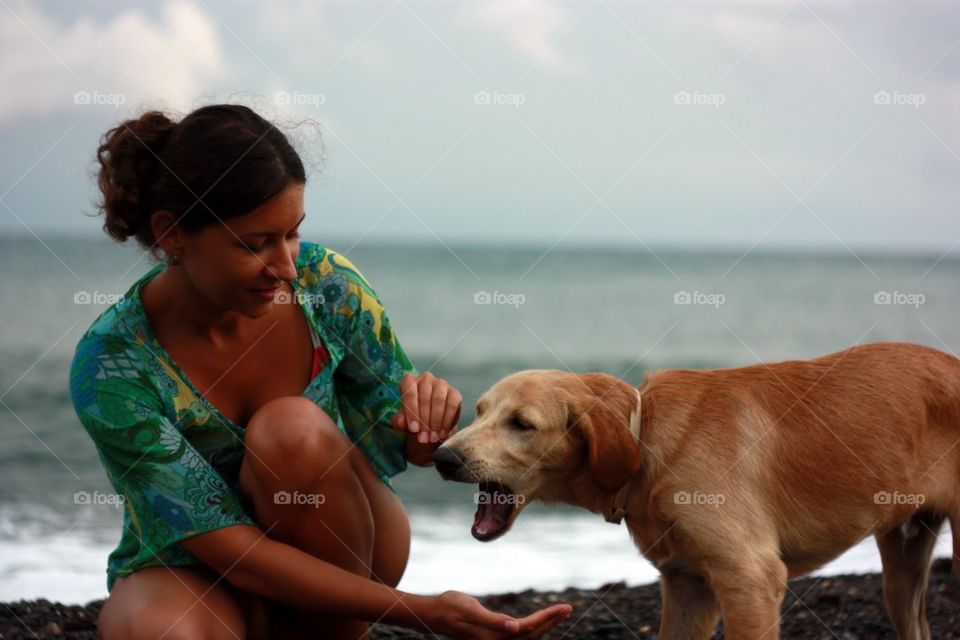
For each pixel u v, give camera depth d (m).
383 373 2.91
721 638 4.01
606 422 3.36
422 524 6.66
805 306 25.73
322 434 2.52
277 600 2.47
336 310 2.87
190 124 2.35
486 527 3.37
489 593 4.73
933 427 3.61
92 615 3.87
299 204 2.40
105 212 2.48
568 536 6.32
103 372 2.50
